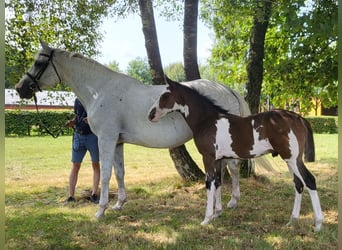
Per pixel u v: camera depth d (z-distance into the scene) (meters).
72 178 4.82
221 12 5.50
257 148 3.41
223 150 3.56
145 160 9.45
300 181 3.53
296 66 6.08
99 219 3.93
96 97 4.00
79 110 4.68
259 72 5.67
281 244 3.08
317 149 11.38
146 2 5.48
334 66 5.73
